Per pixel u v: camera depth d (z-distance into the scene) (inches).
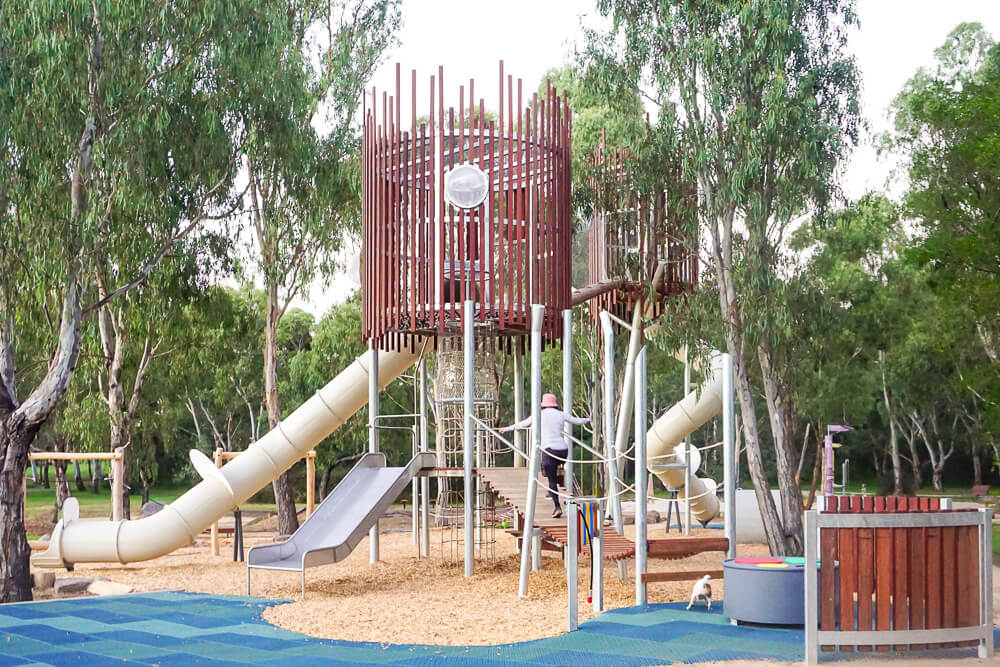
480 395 773.3
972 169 991.6
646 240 824.3
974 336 1317.7
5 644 385.7
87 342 758.5
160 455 2169.0
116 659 348.8
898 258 1325.0
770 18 728.3
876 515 326.6
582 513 445.7
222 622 427.8
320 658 339.3
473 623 406.0
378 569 631.8
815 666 315.3
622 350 1259.8
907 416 2143.2
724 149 761.0
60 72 587.2
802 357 911.7
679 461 873.5
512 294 589.9
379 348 638.5
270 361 1078.4
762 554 788.0
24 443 596.1
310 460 821.2
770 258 775.1
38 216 609.6
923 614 328.5
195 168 753.0
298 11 1047.6
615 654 334.3
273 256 1015.0
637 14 805.2
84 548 675.4
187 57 692.1
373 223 620.7
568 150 630.5
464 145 641.0
